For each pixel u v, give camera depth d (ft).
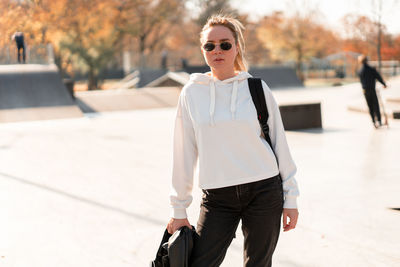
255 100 6.70
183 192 7.03
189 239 6.69
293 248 11.80
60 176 21.18
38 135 35.29
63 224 14.32
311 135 32.65
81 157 26.00
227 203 6.68
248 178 6.58
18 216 15.21
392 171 20.66
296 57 137.28
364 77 34.81
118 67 163.02
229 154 6.59
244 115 6.55
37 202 16.92
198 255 6.70
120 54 154.20
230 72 6.84
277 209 6.71
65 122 43.75
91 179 20.52
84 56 100.99
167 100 62.18
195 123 6.68
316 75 158.51
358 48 127.03
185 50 190.29
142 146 29.76
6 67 56.24
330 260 11.00
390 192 17.07
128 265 11.05
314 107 36.29
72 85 60.34
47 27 89.61
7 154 27.12
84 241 12.76
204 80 6.70
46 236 13.24
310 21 139.85
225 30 6.70
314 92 82.33
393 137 30.48
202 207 6.91
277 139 6.89
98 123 42.93
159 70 104.83
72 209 15.94
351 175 20.13
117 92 67.31
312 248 11.78
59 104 50.49
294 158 24.45
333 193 17.16
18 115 45.91
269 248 6.80
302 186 18.37
